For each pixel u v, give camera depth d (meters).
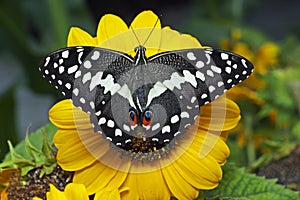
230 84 0.52
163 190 0.55
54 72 0.52
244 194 0.60
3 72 1.67
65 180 0.57
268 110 0.78
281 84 0.80
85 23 1.13
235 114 0.55
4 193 0.57
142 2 1.82
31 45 1.05
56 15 1.10
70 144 0.54
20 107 1.53
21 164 0.57
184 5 1.94
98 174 0.55
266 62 0.86
